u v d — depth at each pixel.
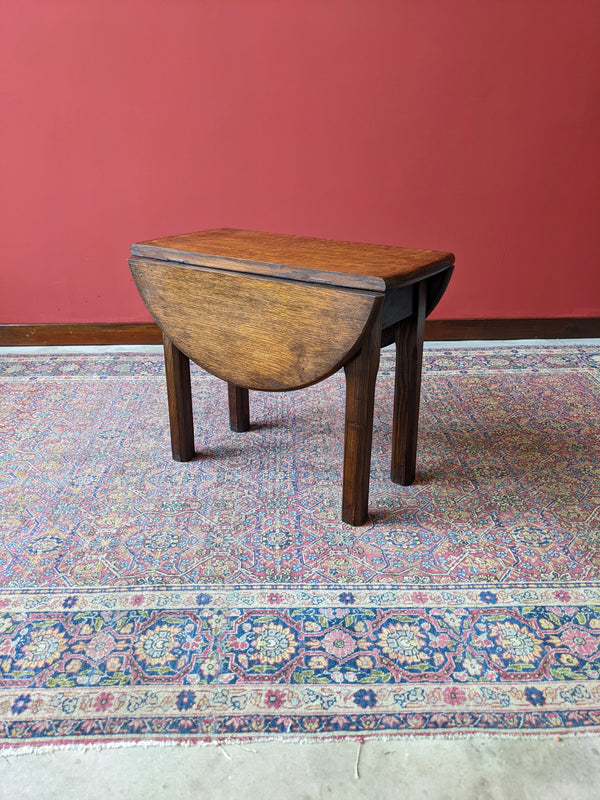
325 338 1.96
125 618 1.77
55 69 3.43
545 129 3.60
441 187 3.70
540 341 3.97
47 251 3.76
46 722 1.48
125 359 3.71
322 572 1.96
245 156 3.64
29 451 2.68
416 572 1.96
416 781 1.36
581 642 1.70
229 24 3.39
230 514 2.25
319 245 2.36
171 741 1.44
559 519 2.23
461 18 3.40
